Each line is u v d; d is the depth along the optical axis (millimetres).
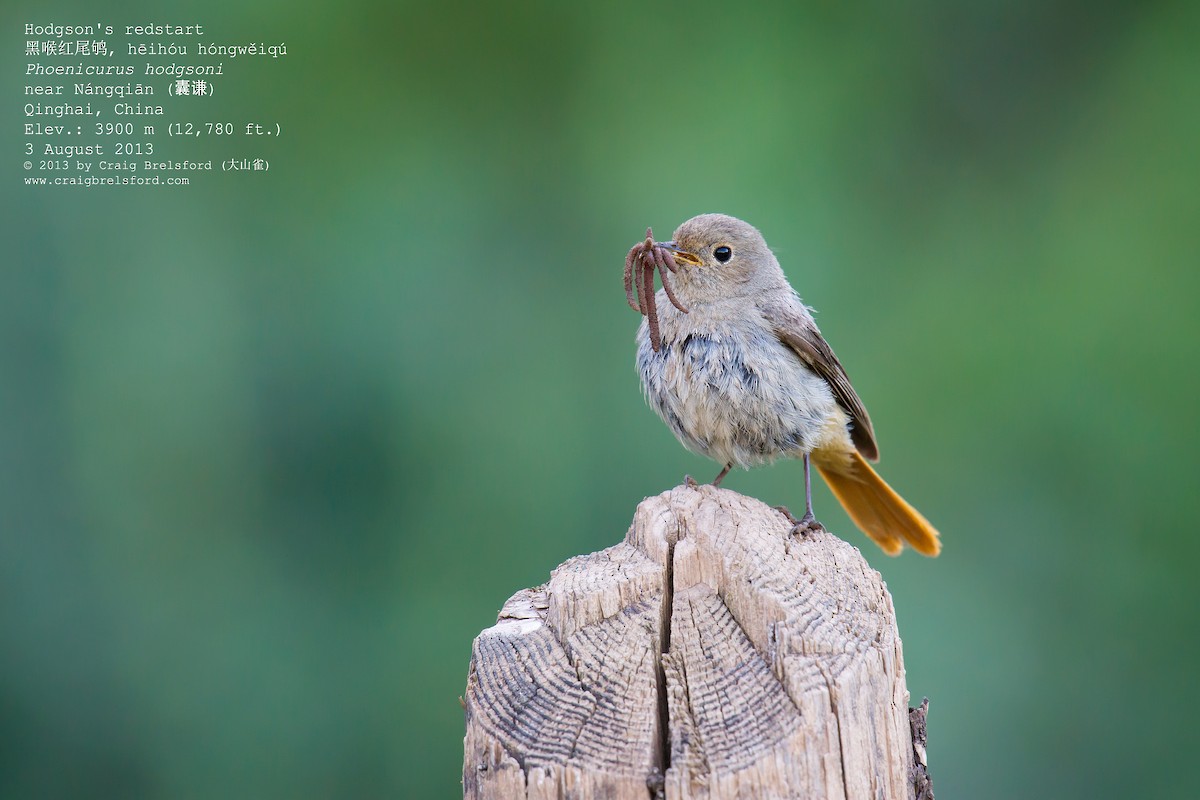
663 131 14219
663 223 13797
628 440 12703
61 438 11625
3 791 11086
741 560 5371
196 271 12273
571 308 13477
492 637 5312
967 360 13875
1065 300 14023
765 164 14039
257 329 12258
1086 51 15516
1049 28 15461
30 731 11156
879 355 13984
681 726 4848
